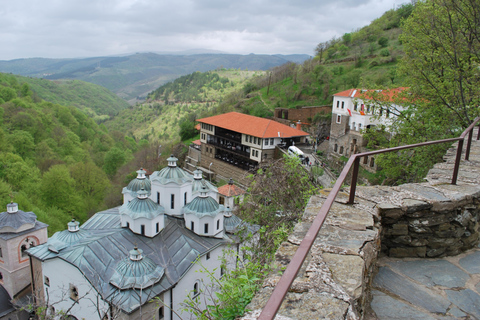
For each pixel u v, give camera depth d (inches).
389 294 201.2
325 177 1480.1
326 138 2298.2
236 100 3604.8
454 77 735.1
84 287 851.4
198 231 1024.9
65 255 900.6
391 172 898.7
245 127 2060.8
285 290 92.1
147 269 812.0
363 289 167.8
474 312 187.8
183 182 1093.8
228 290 255.1
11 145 3029.0
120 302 747.4
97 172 2549.2
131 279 784.9
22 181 2258.9
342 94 1980.8
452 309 189.9
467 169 346.6
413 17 851.4
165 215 1102.4
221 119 2301.9
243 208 661.3
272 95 3314.5
